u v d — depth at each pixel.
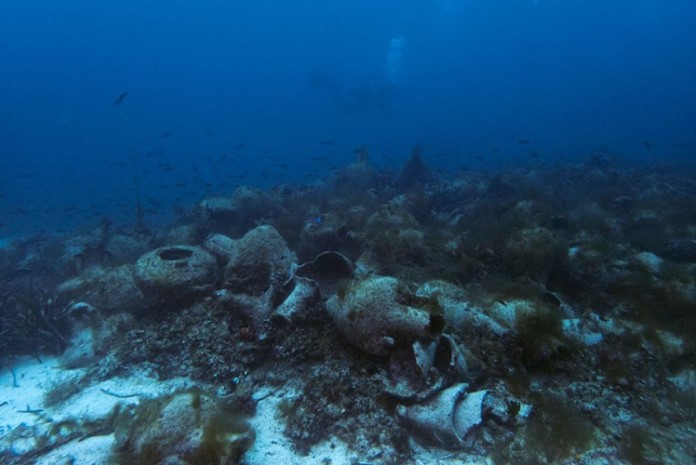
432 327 4.09
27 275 9.34
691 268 6.16
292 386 4.52
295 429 3.94
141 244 10.55
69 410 4.54
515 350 4.41
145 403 3.89
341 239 7.73
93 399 4.68
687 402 3.91
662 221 8.96
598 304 5.98
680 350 4.44
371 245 7.33
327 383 4.25
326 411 4.03
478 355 4.45
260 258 5.69
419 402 3.78
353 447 3.73
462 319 4.79
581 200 11.95
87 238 12.00
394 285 4.37
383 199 13.93
